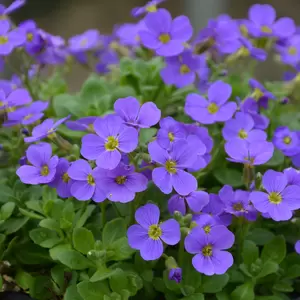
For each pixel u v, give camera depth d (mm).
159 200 422
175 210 398
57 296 411
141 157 392
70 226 407
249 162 403
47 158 403
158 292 413
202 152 398
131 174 386
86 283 391
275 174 393
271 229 432
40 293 411
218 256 386
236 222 412
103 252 390
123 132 385
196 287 399
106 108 448
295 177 399
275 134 436
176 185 386
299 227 427
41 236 409
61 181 403
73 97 460
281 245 407
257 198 390
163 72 463
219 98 435
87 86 457
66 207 411
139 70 482
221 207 406
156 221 384
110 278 391
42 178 399
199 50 485
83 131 443
